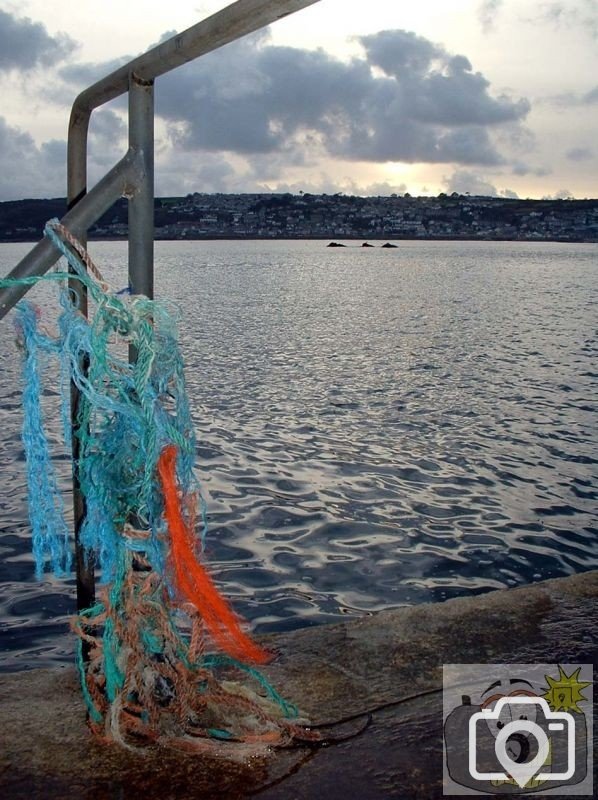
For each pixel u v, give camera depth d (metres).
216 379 17.55
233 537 7.08
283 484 8.91
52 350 1.75
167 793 1.77
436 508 8.12
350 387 16.69
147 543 1.79
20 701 2.16
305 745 1.95
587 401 15.25
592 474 9.64
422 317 34.84
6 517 7.39
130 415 1.69
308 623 5.41
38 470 1.78
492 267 97.75
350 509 8.02
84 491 1.84
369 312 36.88
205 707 1.98
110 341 1.73
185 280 63.22
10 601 5.61
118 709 1.88
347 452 10.65
